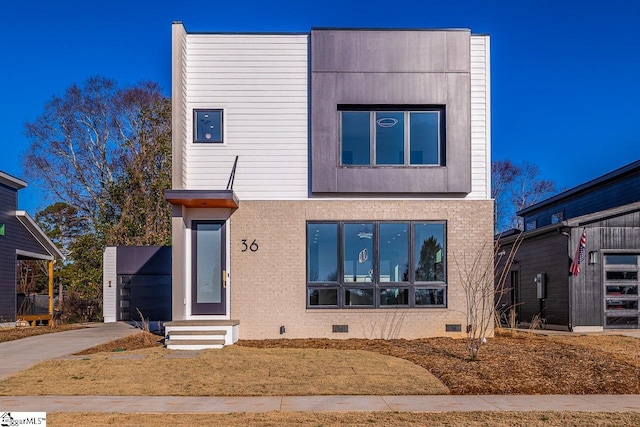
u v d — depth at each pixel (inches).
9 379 369.7
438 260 538.9
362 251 537.6
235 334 511.8
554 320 698.8
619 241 674.2
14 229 828.0
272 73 543.8
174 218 522.9
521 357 422.0
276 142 540.7
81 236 1284.4
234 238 534.0
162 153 1344.7
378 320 531.2
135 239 1252.5
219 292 536.1
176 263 520.7
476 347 426.6
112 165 1456.7
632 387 347.6
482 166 543.8
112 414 285.1
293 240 534.3
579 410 295.4
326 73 536.4
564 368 387.9
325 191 529.7
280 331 527.8
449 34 541.0
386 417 278.5
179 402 313.9
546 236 727.1
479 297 534.6
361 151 539.2
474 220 539.8
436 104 538.6
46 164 1433.3
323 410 295.0
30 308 881.5
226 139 538.6
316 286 532.4
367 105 539.5
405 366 397.7
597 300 662.5
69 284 1243.2
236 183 537.3
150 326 759.1
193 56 543.2
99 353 463.5
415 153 541.0
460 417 278.5
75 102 1451.8
